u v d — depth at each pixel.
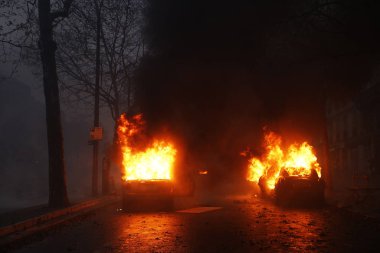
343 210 18.33
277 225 13.97
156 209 19.53
